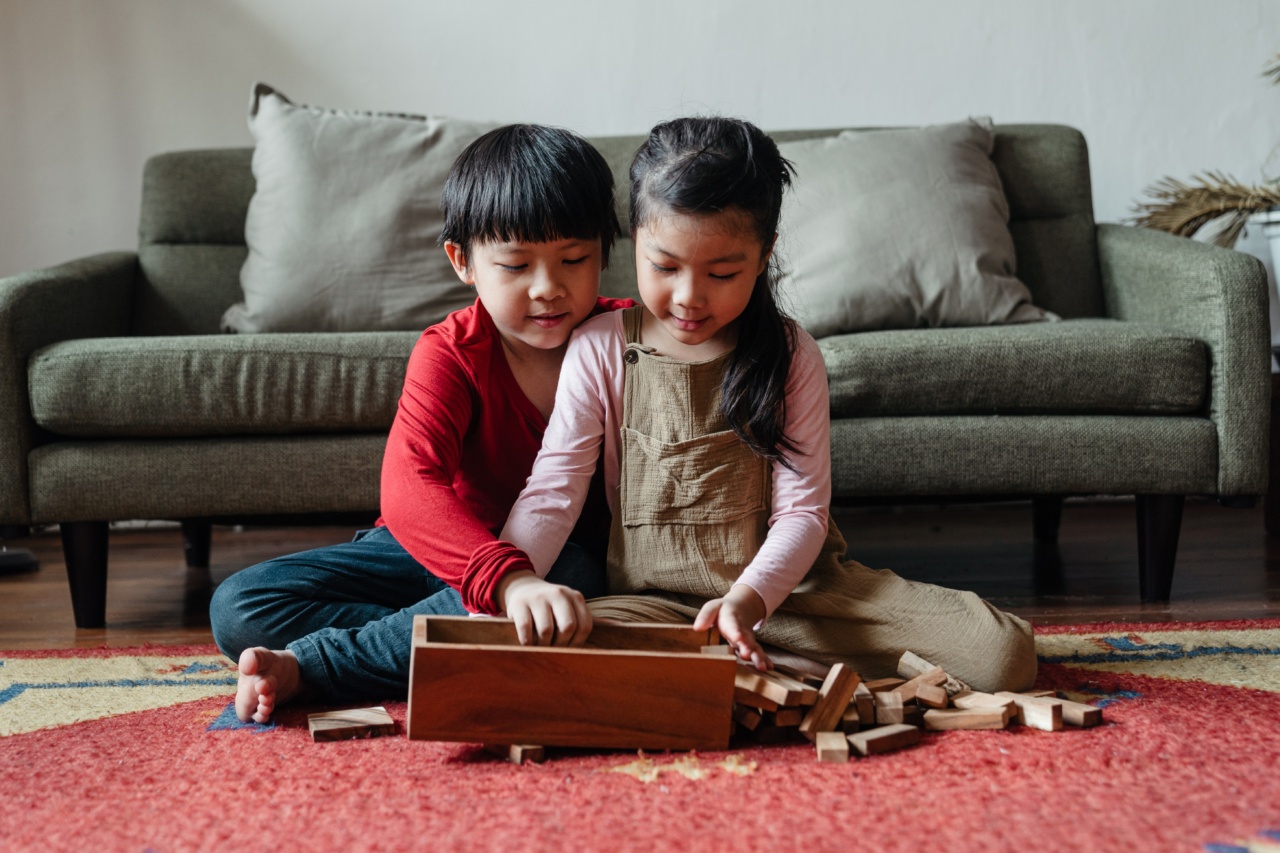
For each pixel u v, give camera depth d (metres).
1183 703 1.00
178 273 2.11
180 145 2.44
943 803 0.76
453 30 2.45
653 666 0.86
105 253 2.09
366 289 1.95
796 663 1.10
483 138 1.07
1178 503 1.57
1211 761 0.83
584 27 2.46
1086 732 0.91
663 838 0.70
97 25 2.41
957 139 2.07
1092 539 2.09
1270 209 2.20
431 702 0.84
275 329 1.95
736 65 2.47
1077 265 2.09
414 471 1.02
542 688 0.85
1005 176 2.14
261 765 0.88
